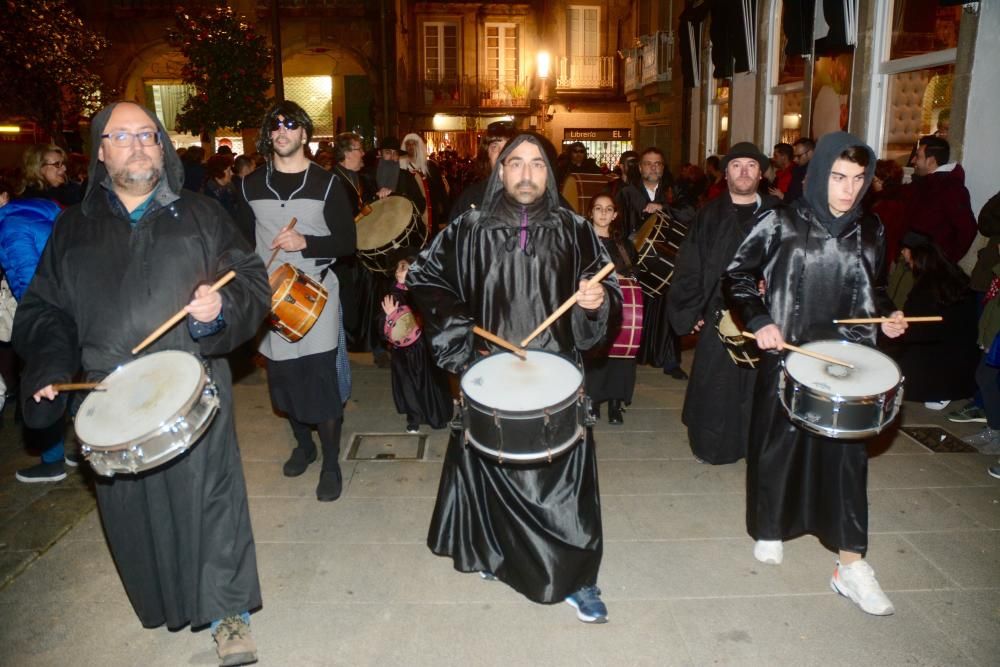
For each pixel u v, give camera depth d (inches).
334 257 170.9
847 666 115.0
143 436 92.7
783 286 131.7
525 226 121.3
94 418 96.6
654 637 122.1
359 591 135.0
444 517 131.4
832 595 133.3
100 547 151.6
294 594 134.0
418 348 201.8
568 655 117.9
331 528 157.6
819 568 141.6
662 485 177.6
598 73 1044.5
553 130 1059.3
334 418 170.2
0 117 619.8
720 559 144.9
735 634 122.8
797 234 130.7
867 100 317.4
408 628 124.6
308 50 949.2
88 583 138.7
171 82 941.2
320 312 161.2
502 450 106.9
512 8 1082.7
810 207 130.8
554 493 120.1
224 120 526.9
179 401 96.1
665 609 129.4
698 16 540.4
